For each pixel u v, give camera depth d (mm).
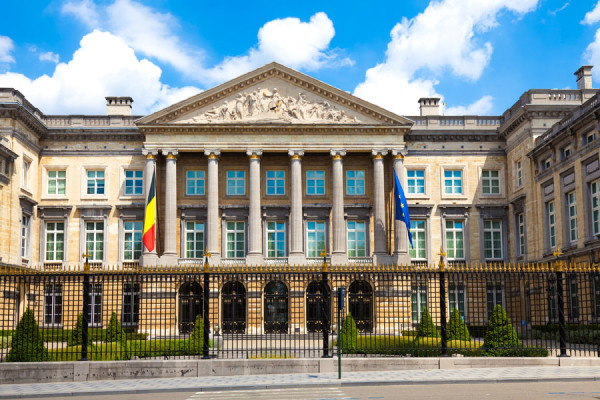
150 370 24859
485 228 60562
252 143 57625
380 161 57781
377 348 27422
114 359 28109
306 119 57781
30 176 57594
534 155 53281
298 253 56406
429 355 28578
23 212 55469
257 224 56812
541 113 54219
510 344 27922
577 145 46531
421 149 61062
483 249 59781
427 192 60562
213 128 57375
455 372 24781
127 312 56219
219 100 57969
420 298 55625
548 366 26453
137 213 59344
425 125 61344
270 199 59906
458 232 60594
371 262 56781
